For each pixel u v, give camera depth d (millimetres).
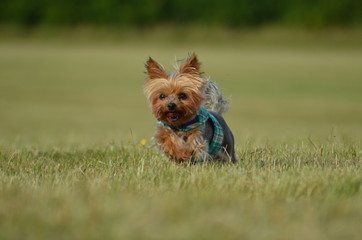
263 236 5074
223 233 5098
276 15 80250
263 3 80250
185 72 8992
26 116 29141
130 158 9664
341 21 76812
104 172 8258
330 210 5750
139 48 66812
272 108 31500
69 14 83250
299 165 8406
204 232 5121
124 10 82125
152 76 9211
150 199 6285
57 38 77250
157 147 9055
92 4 84125
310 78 43812
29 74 46969
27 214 5566
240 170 7949
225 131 9438
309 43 71250
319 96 35812
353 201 6246
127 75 46688
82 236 5031
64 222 5320
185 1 81688
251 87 39656
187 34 76938
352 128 23188
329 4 77312
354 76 44812
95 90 39406
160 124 8961
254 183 7008
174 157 8773
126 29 80062
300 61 55000
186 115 8727
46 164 9438
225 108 10203
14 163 9445
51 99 35625
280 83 41469
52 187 7078
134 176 7746
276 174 7656
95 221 5332
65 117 28828
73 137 16625
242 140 12836
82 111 31094
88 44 71938
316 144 11336
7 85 41344
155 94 9047
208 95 9898
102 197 6305
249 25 79312
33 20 84688
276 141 12609
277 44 71000
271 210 5691
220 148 9195
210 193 6480
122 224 5289
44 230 5180
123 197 6270
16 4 84812
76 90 39375
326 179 7129
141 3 83125
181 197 6266
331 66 51094
